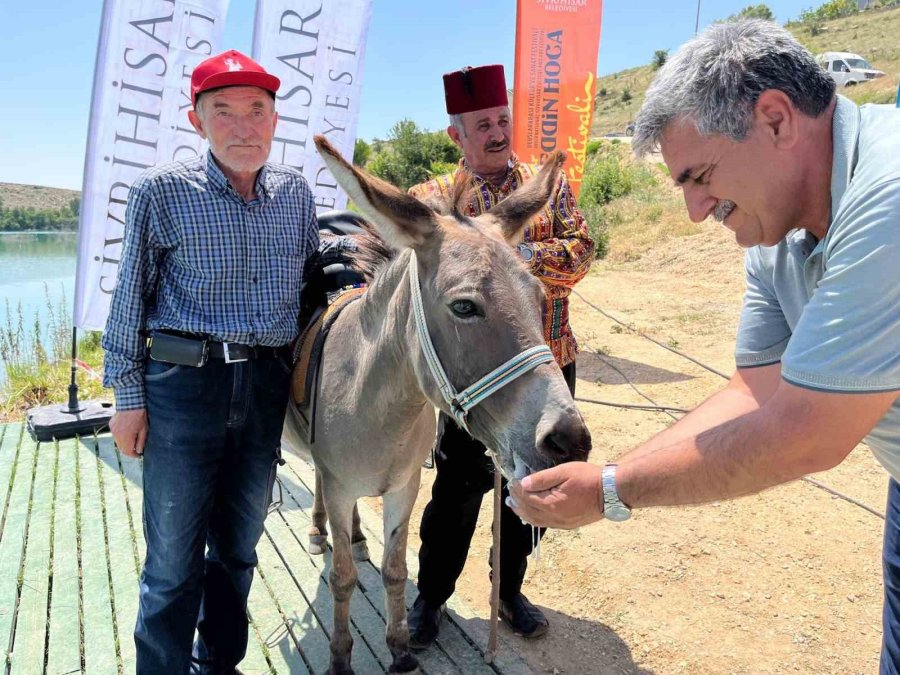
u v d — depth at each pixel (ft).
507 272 6.07
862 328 4.26
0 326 28.12
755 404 6.43
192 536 7.59
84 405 18.04
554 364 5.80
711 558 12.39
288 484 14.76
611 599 11.33
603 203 64.95
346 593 8.79
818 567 12.03
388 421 7.69
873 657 9.89
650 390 21.48
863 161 4.53
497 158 9.12
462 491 9.44
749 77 4.52
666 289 36.37
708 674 9.63
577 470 5.18
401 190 6.57
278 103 17.28
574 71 18.20
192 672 8.57
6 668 9.07
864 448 16.83
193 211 7.13
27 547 11.96
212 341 7.38
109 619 10.12
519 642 10.23
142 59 15.43
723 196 5.04
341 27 17.51
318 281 9.52
